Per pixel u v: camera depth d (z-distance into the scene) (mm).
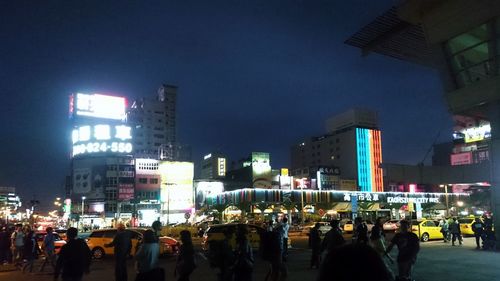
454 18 24750
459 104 26188
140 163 90750
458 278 14398
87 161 90688
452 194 66438
